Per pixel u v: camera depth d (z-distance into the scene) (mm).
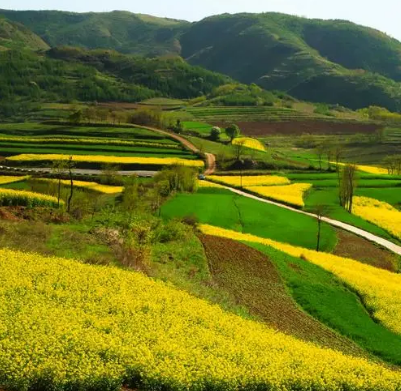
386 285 46125
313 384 22344
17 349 19500
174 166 95125
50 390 18391
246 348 23969
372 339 33688
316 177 117375
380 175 118625
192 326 25734
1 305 23281
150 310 26656
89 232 44438
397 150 174875
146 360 20703
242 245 49031
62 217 51875
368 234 75750
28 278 27781
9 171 100312
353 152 176625
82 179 97438
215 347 23547
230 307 32656
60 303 25484
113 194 84250
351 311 38562
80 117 161500
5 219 45969
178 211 74750
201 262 42750
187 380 19953
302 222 77750
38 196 61750
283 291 39875
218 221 72250
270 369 22172
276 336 27344
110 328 23375
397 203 97938
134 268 35438
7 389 17859
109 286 29031
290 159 143500
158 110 188625
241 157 130625
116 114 176625
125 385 19922
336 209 89062
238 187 102812
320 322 35500
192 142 146625
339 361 25188
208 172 118125
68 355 19969
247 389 21062
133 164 113125
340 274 47312
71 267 31109
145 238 43344
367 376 24109
